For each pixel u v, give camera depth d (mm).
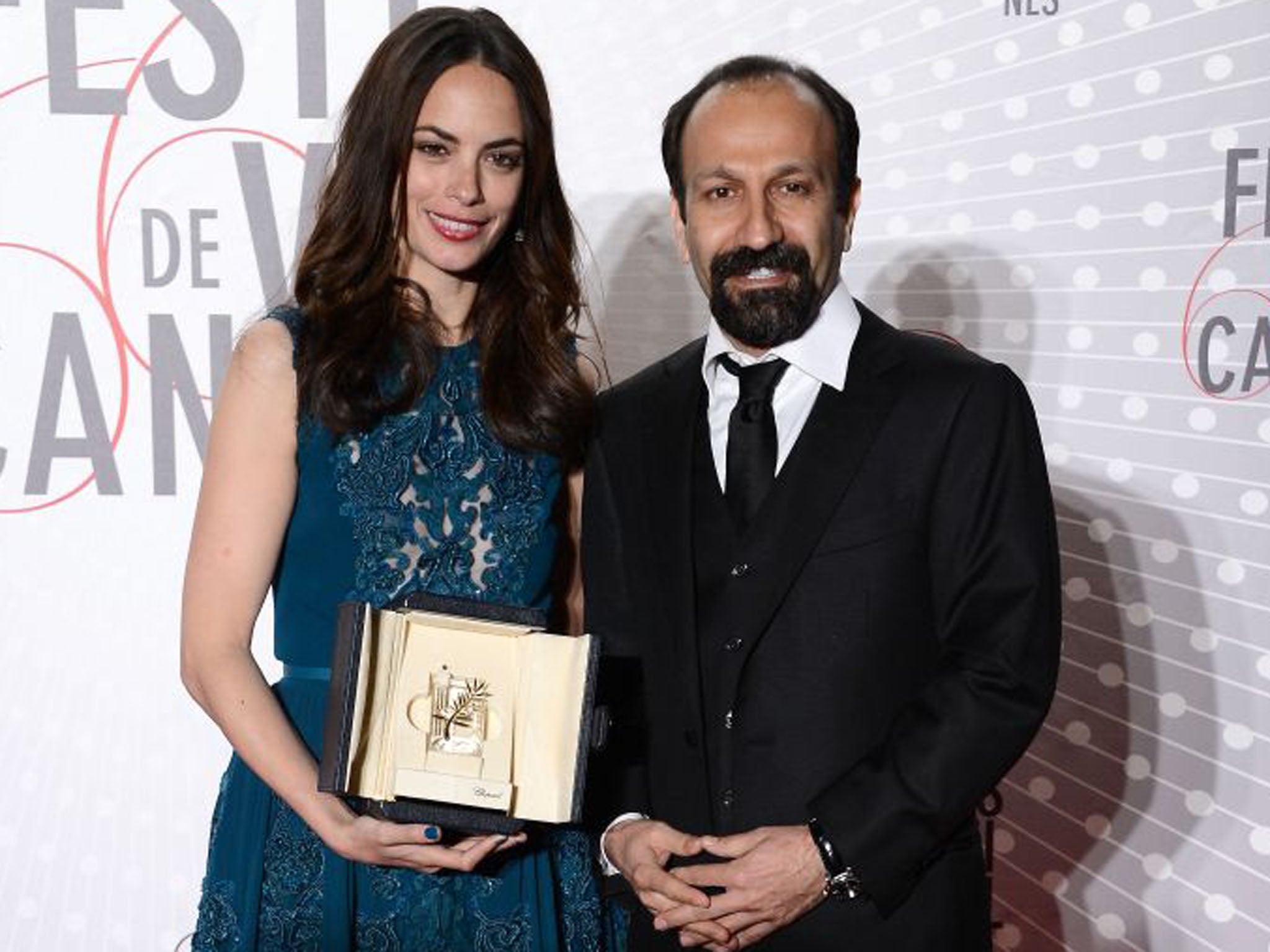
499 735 2139
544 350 2414
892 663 2184
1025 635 2135
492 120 2297
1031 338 3262
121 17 3205
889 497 2199
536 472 2398
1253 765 3246
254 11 3227
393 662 2100
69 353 3240
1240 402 3223
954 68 3242
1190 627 3252
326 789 2031
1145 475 3252
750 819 2193
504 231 2389
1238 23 3189
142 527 3281
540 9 3250
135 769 3322
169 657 3312
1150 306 3234
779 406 2307
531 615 2146
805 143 2223
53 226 3217
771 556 2205
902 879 2109
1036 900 3340
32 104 3199
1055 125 3234
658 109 3281
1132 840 3297
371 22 3244
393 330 2322
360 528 2277
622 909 2512
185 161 3234
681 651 2256
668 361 2477
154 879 3336
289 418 2283
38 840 3309
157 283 3244
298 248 3244
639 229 3299
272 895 2281
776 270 2221
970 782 2100
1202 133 3207
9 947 3316
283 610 2352
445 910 2289
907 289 3277
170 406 3262
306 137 3252
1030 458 2203
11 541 3256
